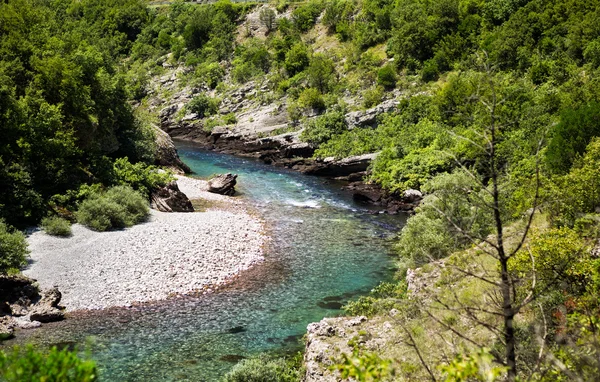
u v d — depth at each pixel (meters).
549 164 29.47
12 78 43.06
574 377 8.54
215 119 88.19
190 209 44.59
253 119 84.25
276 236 38.22
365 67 85.50
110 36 126.94
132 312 25.25
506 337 8.52
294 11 112.19
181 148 78.81
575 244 15.14
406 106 68.06
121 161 46.31
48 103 42.38
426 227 28.12
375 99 75.31
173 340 22.53
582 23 63.22
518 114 47.81
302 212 45.53
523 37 68.19
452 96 58.66
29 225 34.16
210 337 22.92
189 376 19.47
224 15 119.81
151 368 20.02
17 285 25.20
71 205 37.59
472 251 21.84
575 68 58.31
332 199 50.72
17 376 6.25
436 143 53.50
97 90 50.00
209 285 28.81
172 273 29.66
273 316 25.30
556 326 12.16
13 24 49.56
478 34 78.56
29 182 35.28
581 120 28.52
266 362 19.80
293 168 65.44
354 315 22.91
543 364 10.39
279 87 89.75
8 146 36.38
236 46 111.44
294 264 32.66
